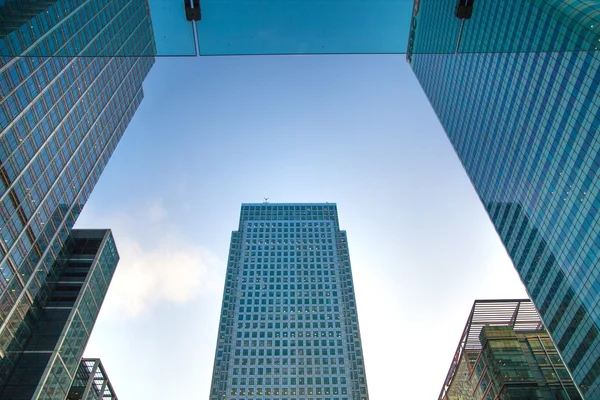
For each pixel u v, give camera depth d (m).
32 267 105.81
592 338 84.94
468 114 133.12
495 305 110.31
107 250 135.25
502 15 107.38
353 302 179.50
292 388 150.50
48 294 114.69
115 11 132.75
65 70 115.44
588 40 81.62
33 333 105.69
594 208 83.44
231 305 178.50
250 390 149.75
